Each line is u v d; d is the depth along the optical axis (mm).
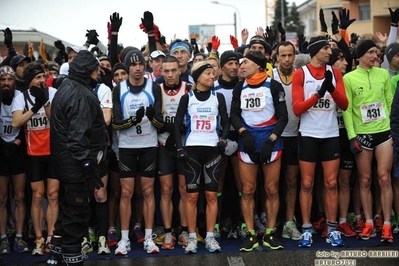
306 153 6570
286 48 6770
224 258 6250
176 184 7176
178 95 6797
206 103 6520
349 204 7387
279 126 6383
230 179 7152
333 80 6465
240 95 6602
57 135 5680
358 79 6688
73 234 5727
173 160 6797
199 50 10805
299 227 7402
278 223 7508
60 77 6879
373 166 7195
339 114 6941
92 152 5793
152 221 6707
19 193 6777
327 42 6449
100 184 5641
